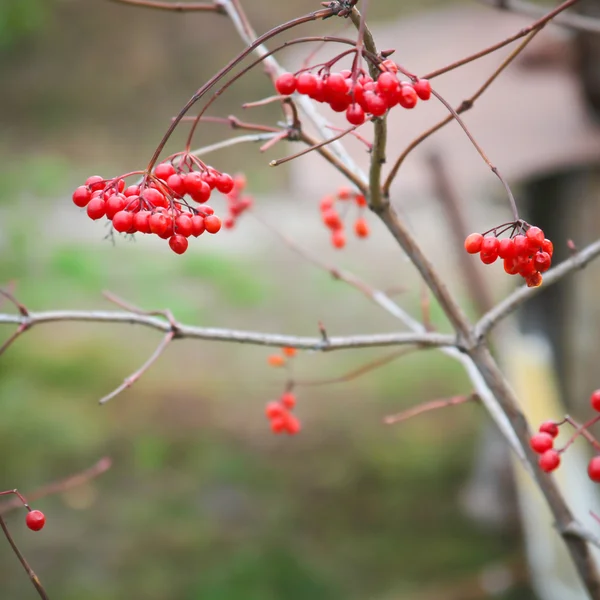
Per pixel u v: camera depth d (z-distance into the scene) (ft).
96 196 4.73
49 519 18.76
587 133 14.53
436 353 28.71
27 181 37.32
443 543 17.84
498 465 18.63
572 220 17.39
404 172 15.02
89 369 26.53
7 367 26.07
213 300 31.63
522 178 14.43
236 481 20.52
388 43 17.49
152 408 24.39
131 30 50.44
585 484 12.48
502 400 6.53
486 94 15.52
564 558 12.35
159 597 15.66
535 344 15.84
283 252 36.42
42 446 21.81
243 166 43.60
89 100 47.70
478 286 14.90
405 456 21.81
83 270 30.71
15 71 48.44
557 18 9.53
